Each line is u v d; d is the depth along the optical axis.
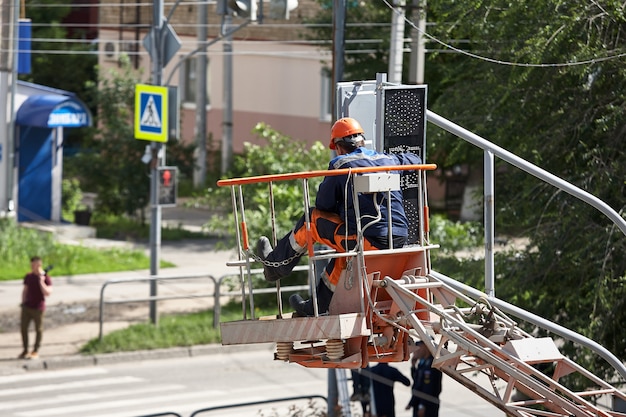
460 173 70.00
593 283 22.19
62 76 82.31
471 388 13.30
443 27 24.55
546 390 12.71
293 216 41.41
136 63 79.44
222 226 43.41
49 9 79.19
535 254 23.78
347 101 16.44
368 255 13.55
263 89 79.38
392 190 13.52
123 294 45.53
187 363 37.44
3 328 39.84
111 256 52.56
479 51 24.16
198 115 72.50
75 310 42.69
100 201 63.25
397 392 34.22
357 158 13.83
